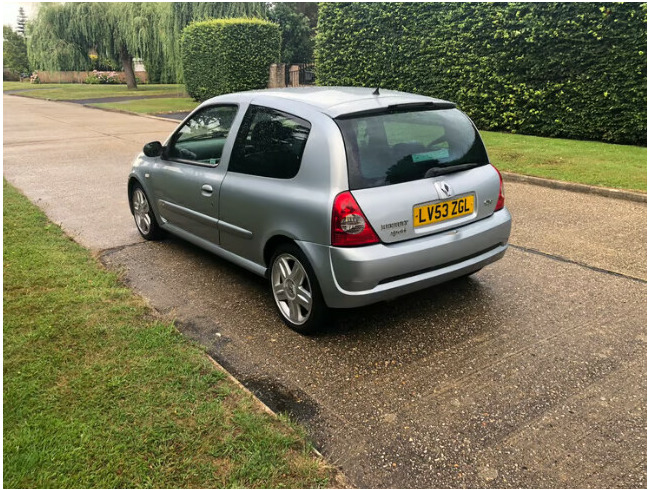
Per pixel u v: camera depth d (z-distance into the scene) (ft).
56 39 112.06
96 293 13.48
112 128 52.95
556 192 23.93
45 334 11.31
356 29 50.29
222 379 9.79
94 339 11.17
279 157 11.76
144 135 47.32
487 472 7.69
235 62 69.10
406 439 8.37
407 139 11.28
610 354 10.65
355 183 10.36
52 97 106.22
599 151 31.30
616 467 7.73
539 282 14.19
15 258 15.94
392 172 10.76
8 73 229.04
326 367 10.43
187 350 10.78
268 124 12.31
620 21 32.19
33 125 56.44
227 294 13.93
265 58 71.36
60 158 35.58
